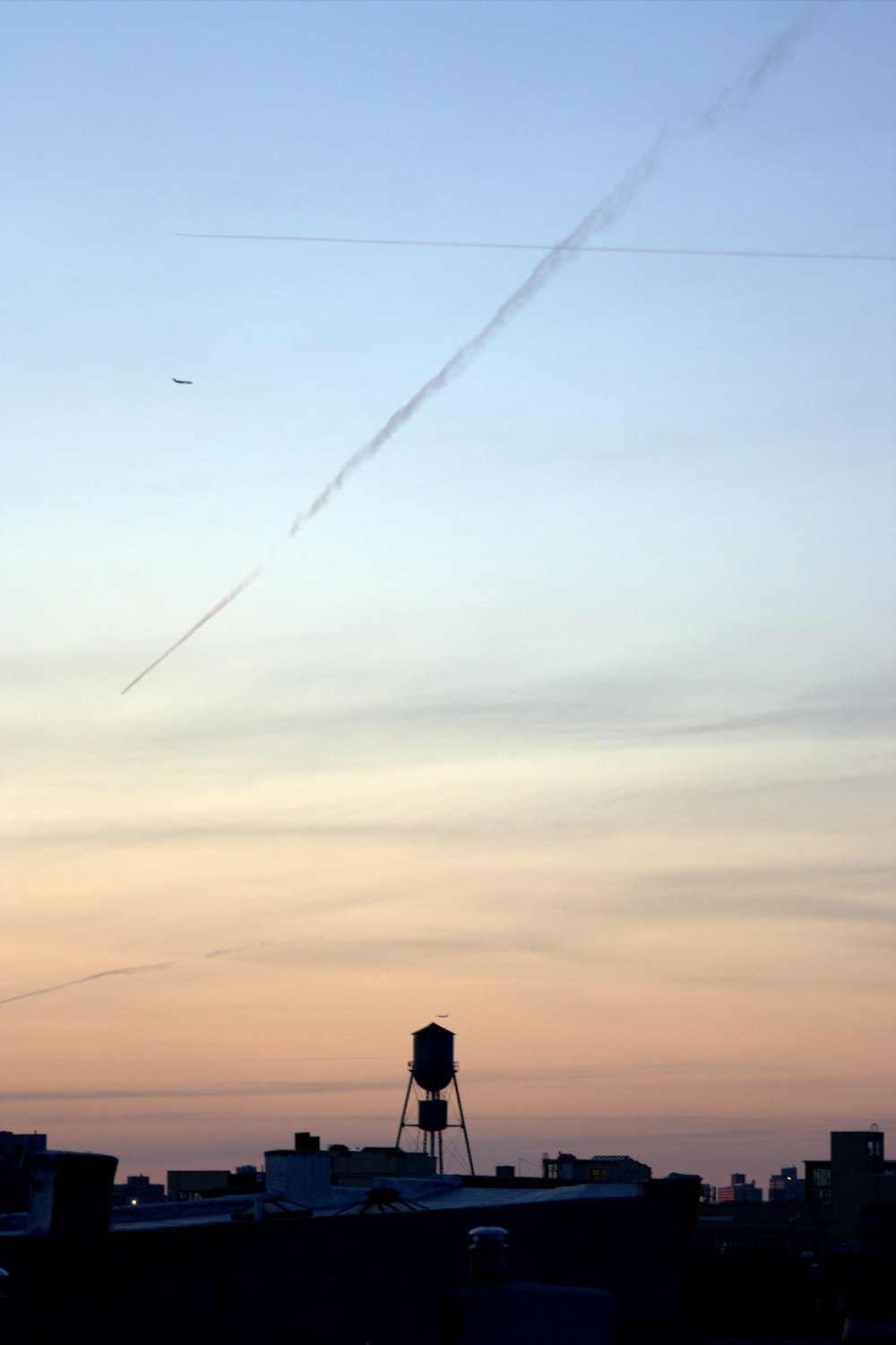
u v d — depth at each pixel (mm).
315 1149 85812
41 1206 36000
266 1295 40281
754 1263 95562
